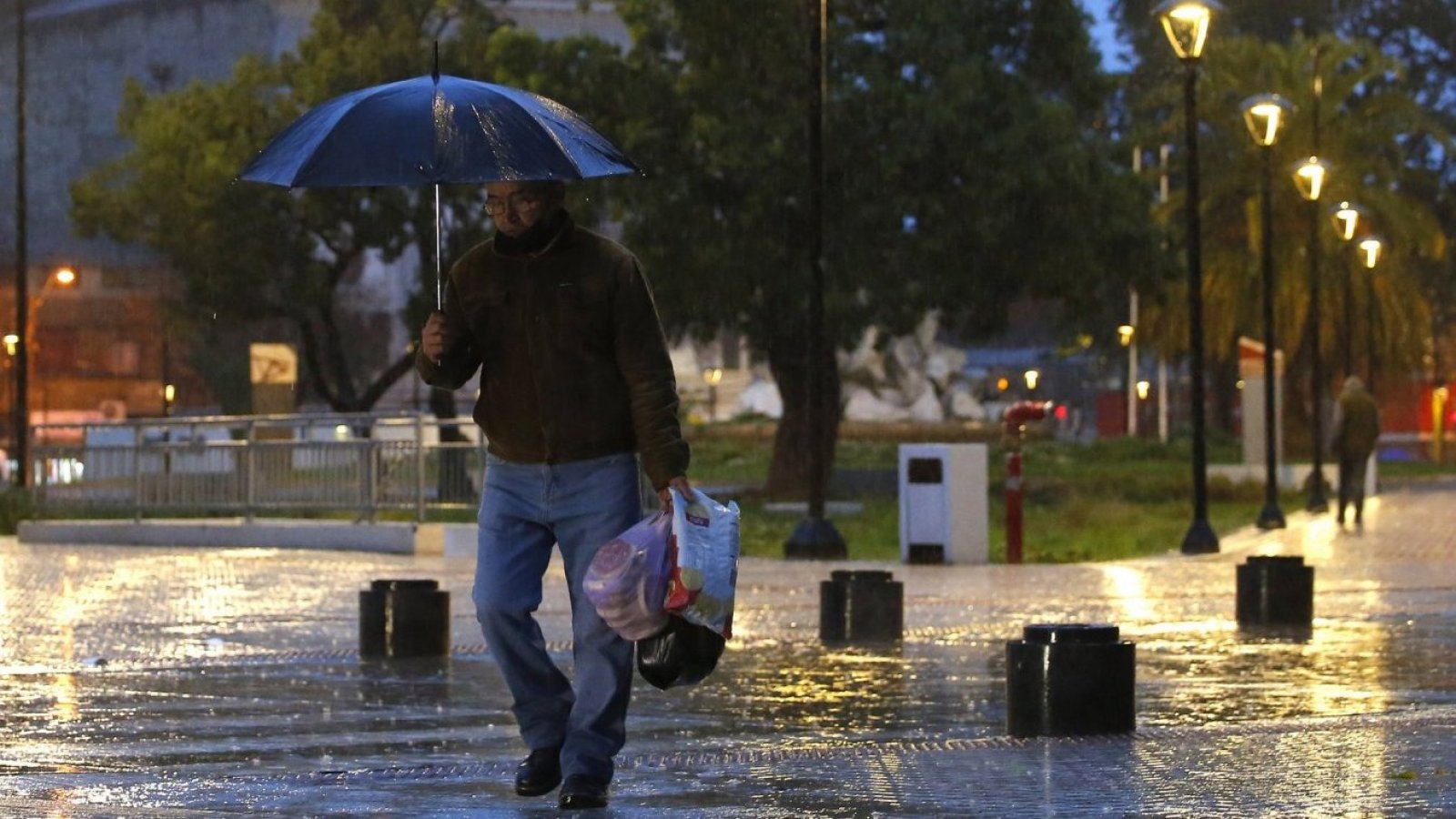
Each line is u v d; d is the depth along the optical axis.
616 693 13.51
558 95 80.50
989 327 82.25
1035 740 17.16
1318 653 25.97
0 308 173.88
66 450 60.50
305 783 15.24
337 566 46.44
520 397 13.36
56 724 19.48
